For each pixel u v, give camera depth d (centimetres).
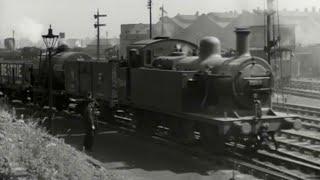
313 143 1692
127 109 2012
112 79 1991
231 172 1295
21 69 2931
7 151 888
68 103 2478
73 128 2042
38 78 2708
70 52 2636
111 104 1994
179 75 1549
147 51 1850
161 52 1880
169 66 1742
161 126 1888
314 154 1480
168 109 1620
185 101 1554
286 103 2838
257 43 5075
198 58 1638
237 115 1450
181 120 1622
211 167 1353
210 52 1598
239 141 1552
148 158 1471
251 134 1432
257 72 1492
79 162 1012
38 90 2659
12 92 3097
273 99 3138
